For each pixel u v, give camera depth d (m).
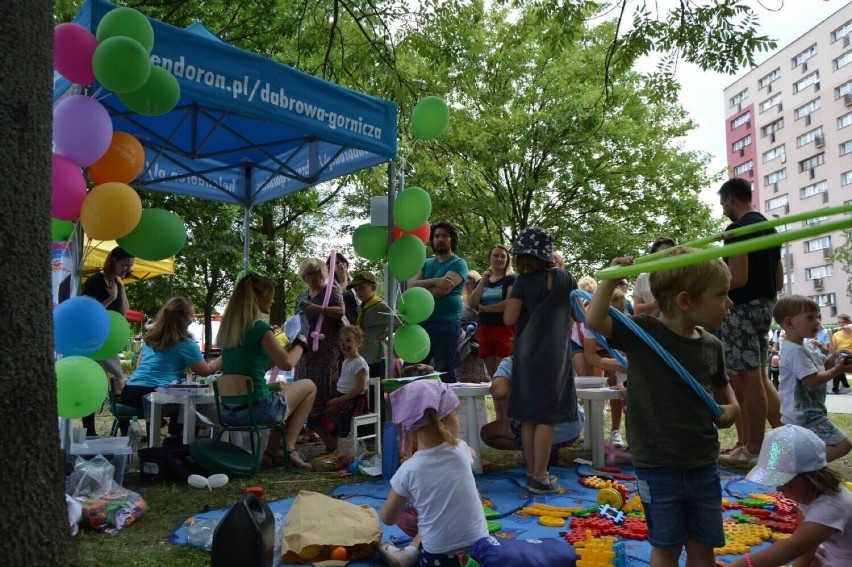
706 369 2.31
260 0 10.20
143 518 3.72
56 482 2.00
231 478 4.80
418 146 14.36
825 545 2.49
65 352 3.40
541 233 4.38
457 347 6.16
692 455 2.21
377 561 3.02
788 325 4.32
